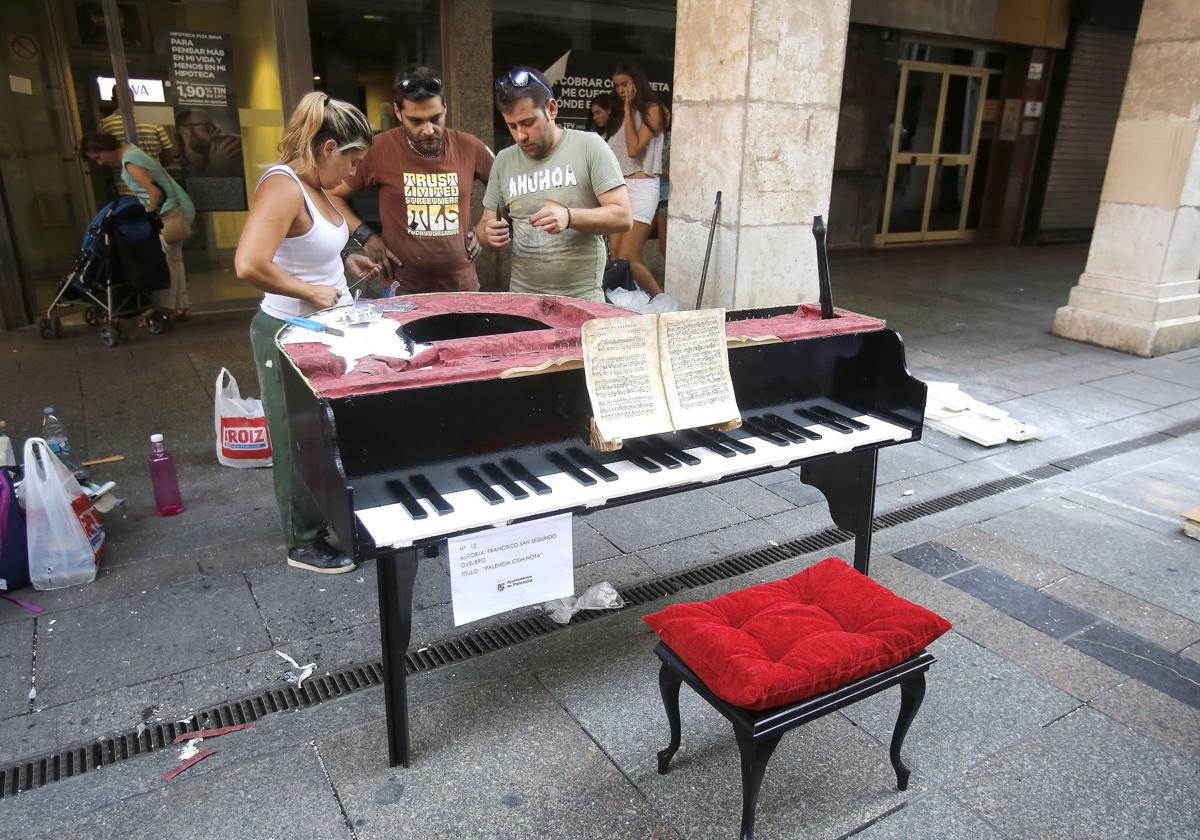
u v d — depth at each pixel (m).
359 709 2.41
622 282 5.12
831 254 10.71
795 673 1.75
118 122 6.39
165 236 6.41
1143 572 3.27
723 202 4.54
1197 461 4.44
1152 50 6.07
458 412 1.99
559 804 2.08
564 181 3.21
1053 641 2.80
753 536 3.53
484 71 7.24
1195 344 6.70
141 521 3.48
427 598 3.00
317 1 6.66
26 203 6.45
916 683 1.98
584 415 2.19
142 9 6.22
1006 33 10.75
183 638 2.71
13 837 1.95
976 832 2.01
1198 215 6.33
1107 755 2.28
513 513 1.93
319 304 2.70
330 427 1.76
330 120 2.64
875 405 2.73
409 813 2.04
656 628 2.00
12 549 2.90
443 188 3.50
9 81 6.17
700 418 2.21
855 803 2.09
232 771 2.17
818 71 4.43
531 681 2.55
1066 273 9.95
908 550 3.42
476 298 2.85
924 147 11.42
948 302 8.19
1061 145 11.82
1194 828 2.04
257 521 3.51
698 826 2.02
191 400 4.93
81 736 2.28
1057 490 4.05
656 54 7.96
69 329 6.41
